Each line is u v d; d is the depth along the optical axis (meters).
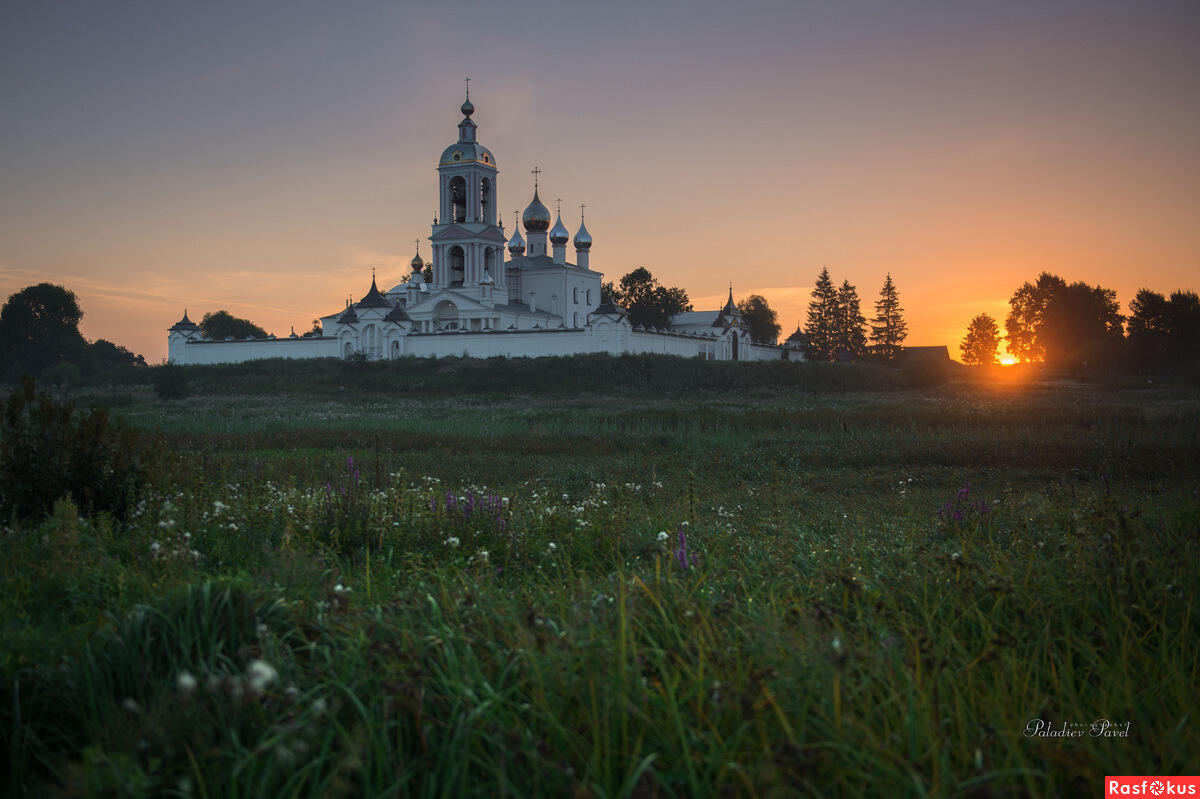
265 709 3.62
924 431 27.30
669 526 9.21
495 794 3.24
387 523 8.36
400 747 3.43
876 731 3.50
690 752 3.38
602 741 3.42
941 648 4.54
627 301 114.50
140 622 4.27
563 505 11.79
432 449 24.12
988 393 57.97
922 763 3.28
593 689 3.51
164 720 3.41
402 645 4.18
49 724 3.92
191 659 4.18
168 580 5.50
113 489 9.37
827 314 125.69
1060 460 19.39
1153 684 4.08
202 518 8.27
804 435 27.05
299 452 22.20
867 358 121.44
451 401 53.50
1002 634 4.92
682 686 3.89
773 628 4.23
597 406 48.09
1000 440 22.98
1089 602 5.27
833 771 3.17
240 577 5.37
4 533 7.79
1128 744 3.62
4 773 3.69
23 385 9.53
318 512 8.72
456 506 8.80
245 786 3.14
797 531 9.43
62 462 9.30
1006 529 8.59
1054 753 3.32
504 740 3.43
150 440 11.06
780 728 3.45
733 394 57.47
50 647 4.43
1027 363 122.88
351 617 4.71
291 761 3.07
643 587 5.12
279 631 4.58
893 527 9.83
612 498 13.67
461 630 4.42
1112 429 26.23
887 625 5.06
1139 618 5.04
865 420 31.50
